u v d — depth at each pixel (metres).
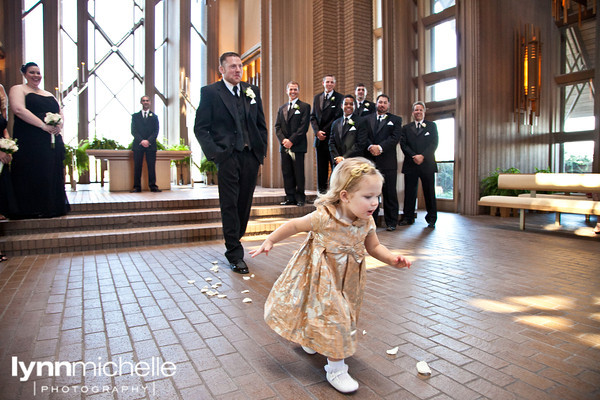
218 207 6.97
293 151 7.06
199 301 3.16
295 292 2.01
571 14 9.51
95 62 14.42
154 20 14.91
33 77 5.32
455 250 5.09
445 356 2.21
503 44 9.09
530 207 6.44
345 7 10.00
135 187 9.12
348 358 2.20
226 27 15.76
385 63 9.43
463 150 8.80
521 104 9.35
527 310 2.94
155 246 5.38
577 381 1.93
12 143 4.62
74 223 5.46
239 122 4.16
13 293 3.33
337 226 1.92
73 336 2.49
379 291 3.41
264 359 2.20
